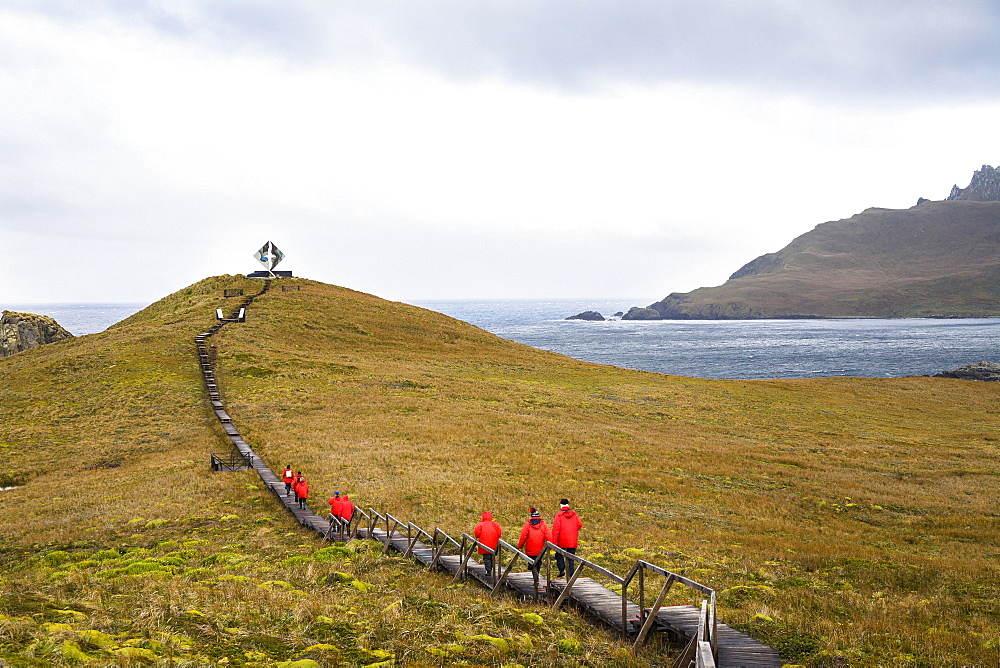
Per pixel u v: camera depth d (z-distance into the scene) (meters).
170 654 8.75
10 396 51.06
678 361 147.12
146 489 29.64
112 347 65.12
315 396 53.62
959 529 26.45
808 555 20.50
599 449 40.69
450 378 66.62
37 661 7.52
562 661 10.59
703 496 30.70
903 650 11.87
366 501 26.67
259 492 28.80
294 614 11.39
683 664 10.45
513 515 25.25
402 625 11.32
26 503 28.67
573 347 189.00
